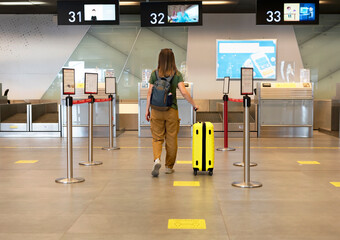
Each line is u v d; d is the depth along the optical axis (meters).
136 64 15.13
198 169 6.05
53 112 14.20
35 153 8.49
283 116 11.97
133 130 14.72
